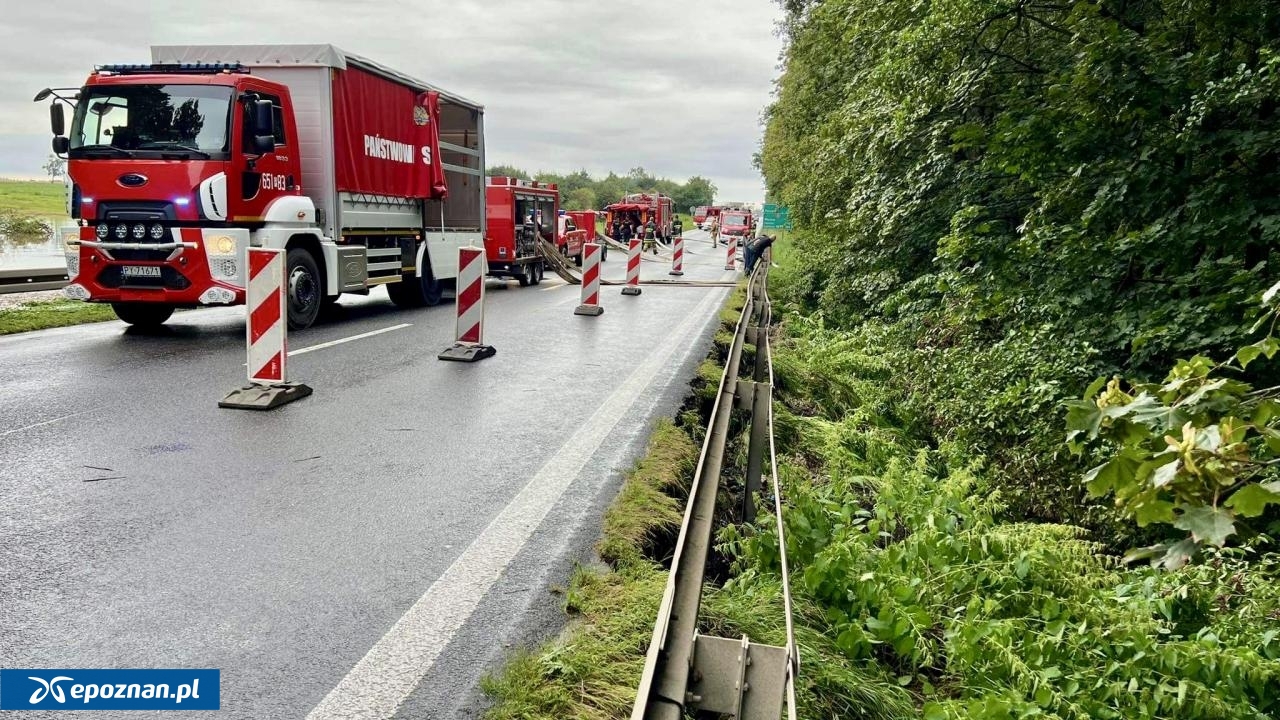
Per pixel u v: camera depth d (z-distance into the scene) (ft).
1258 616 15.37
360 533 14.93
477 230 61.52
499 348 36.65
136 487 16.96
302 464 18.86
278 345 24.76
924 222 40.70
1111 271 23.99
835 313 57.00
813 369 36.29
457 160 57.21
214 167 34.58
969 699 12.38
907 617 13.53
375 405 24.84
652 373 31.60
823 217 53.88
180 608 11.91
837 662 12.46
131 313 39.14
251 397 24.14
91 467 18.16
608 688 10.05
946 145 33.78
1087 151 24.54
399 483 17.76
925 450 23.67
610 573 13.41
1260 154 21.01
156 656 10.63
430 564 13.69
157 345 33.71
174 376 27.66
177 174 34.30
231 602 12.13
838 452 24.04
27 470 17.84
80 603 11.98
